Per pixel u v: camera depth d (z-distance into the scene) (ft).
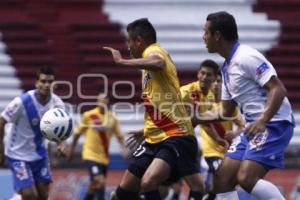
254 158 66.59
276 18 157.79
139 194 73.61
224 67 68.23
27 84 147.23
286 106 67.72
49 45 151.74
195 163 72.54
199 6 159.94
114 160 133.49
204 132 98.07
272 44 153.38
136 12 158.10
